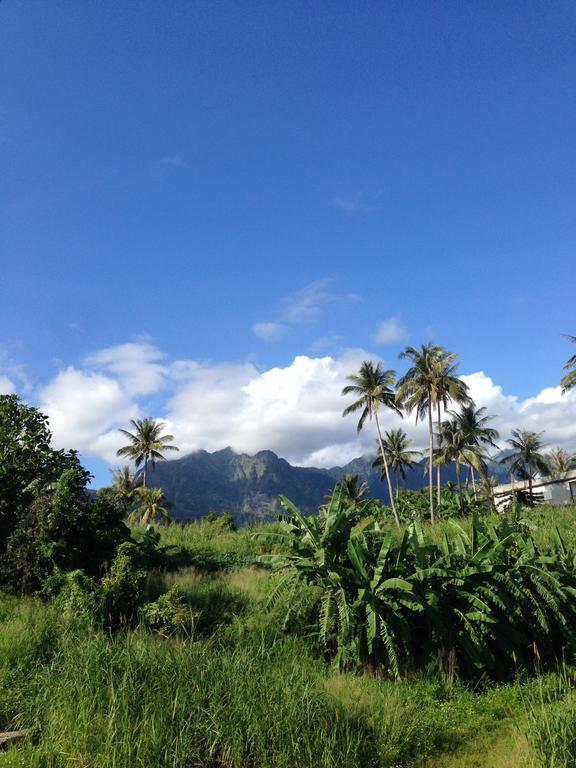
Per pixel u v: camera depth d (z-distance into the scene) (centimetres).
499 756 603
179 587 1209
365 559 985
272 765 552
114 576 1035
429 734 666
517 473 6412
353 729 627
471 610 916
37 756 546
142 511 5859
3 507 1298
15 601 1076
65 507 1188
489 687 869
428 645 909
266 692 629
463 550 1030
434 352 4884
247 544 1995
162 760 542
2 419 1486
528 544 1023
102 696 623
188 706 607
